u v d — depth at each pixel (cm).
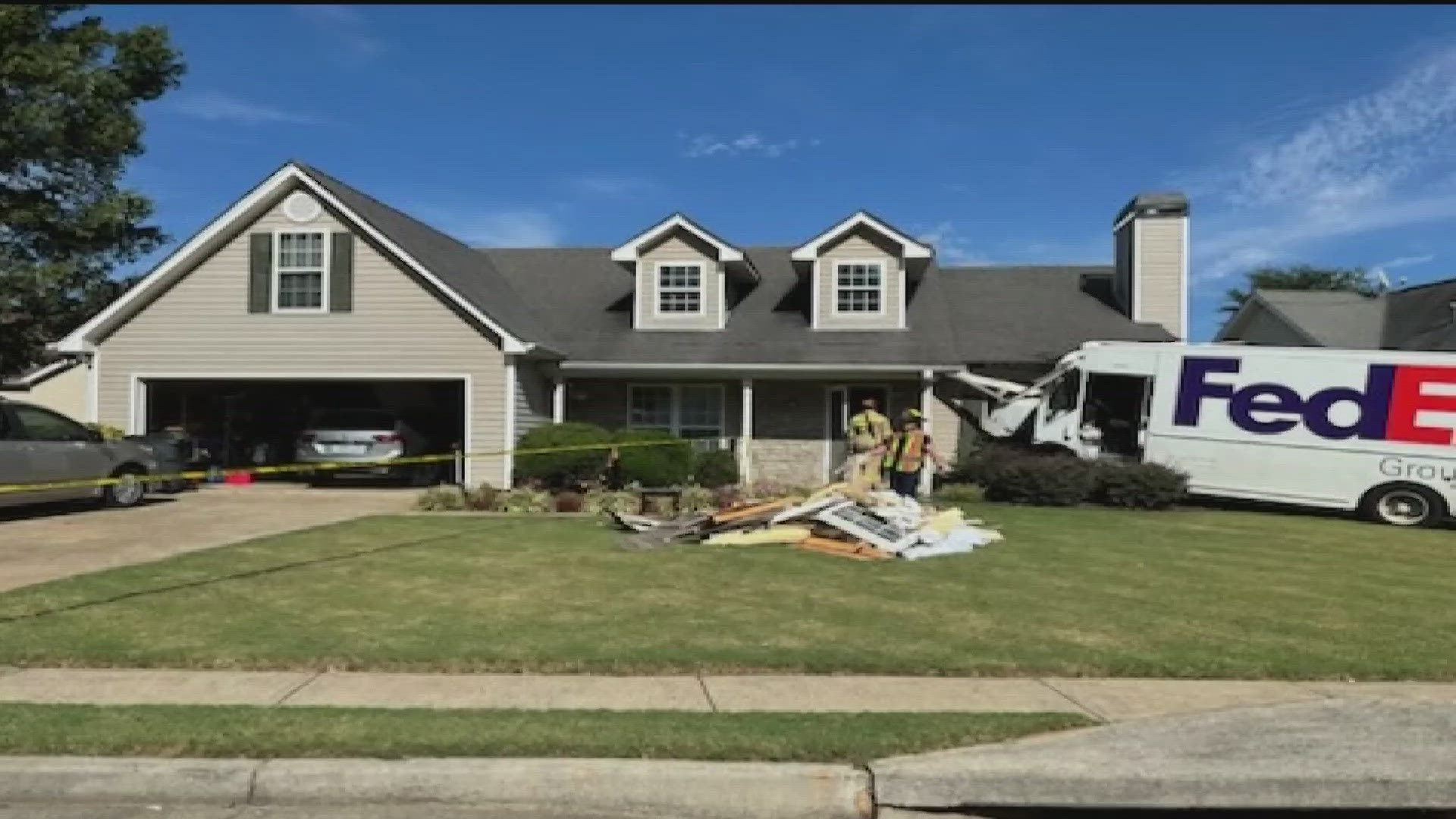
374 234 1872
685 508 1556
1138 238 2309
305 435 1920
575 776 462
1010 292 2462
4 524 1324
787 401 2156
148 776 462
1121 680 636
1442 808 462
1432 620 798
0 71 1972
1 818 441
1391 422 1588
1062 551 1142
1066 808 466
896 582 933
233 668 641
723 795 461
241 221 1912
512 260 2533
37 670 634
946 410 2116
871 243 2133
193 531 1259
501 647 686
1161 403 1727
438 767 464
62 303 2180
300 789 461
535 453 1748
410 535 1233
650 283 2177
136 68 2261
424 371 1883
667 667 649
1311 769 470
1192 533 1336
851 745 494
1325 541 1298
